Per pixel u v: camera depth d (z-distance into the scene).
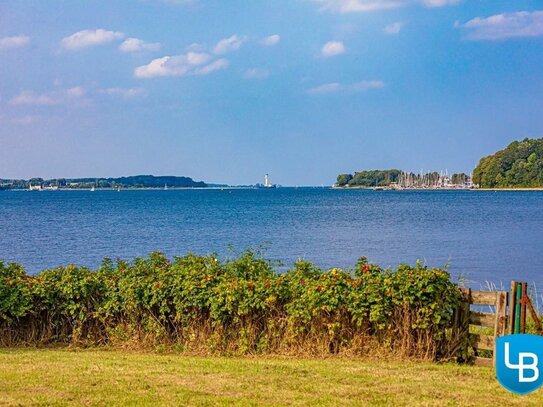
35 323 12.12
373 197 157.12
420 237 42.84
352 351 10.93
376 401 8.39
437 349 10.75
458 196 155.12
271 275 12.07
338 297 10.88
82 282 11.91
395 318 10.82
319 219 63.91
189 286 11.46
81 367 10.05
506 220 61.12
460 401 8.42
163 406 8.09
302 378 9.47
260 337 11.30
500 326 10.49
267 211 82.38
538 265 28.61
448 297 10.62
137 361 10.56
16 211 83.06
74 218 66.56
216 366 10.17
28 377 9.39
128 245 37.97
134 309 11.81
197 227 52.94
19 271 12.70
